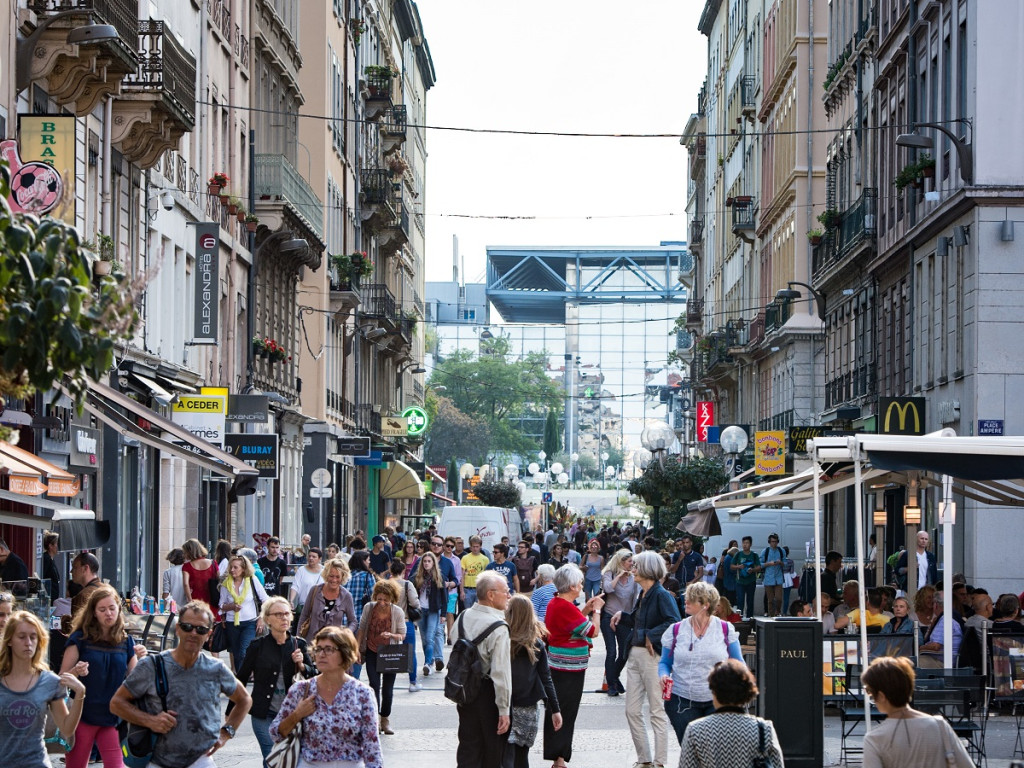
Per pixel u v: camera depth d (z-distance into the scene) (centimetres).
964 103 4391
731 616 2806
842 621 2706
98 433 3688
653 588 2150
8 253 984
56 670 2105
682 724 1852
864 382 5972
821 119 7788
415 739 2488
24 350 979
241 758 2267
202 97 4938
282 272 6506
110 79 3338
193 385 4753
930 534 4634
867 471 2736
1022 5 4184
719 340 10112
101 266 2997
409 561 3984
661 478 6231
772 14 9025
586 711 2861
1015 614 2680
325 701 1347
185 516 4700
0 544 2425
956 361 4412
